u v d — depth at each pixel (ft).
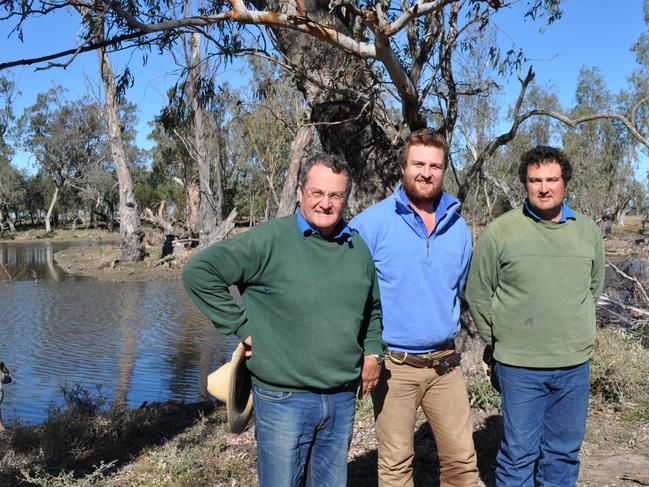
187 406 21.98
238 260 8.87
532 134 132.36
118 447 16.88
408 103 17.97
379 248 10.27
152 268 101.09
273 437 9.05
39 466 15.44
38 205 274.16
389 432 10.53
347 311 9.06
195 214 136.77
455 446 10.53
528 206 10.69
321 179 8.80
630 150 151.33
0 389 21.93
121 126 108.06
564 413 10.84
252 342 9.04
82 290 76.28
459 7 20.83
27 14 17.21
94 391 30.91
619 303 27.68
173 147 165.68
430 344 10.33
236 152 150.41
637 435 16.25
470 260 11.03
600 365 18.78
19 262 119.85
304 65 20.24
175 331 49.06
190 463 14.55
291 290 8.87
